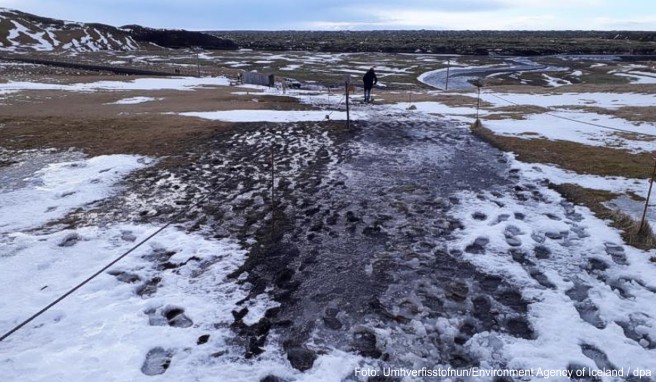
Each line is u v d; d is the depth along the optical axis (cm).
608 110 2212
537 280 656
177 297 611
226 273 673
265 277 664
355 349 510
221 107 2425
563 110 2300
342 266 696
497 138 1575
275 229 830
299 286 640
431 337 530
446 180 1124
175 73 5388
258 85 4412
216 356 498
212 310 582
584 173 1157
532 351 503
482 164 1272
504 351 505
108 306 586
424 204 959
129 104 2653
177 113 2186
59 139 1549
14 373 460
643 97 2680
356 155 1363
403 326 550
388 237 798
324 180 1116
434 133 1702
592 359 493
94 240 778
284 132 1692
